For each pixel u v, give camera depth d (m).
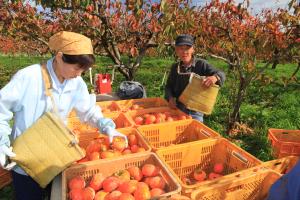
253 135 5.61
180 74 4.17
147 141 3.02
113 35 6.25
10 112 2.20
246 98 8.16
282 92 9.00
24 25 6.28
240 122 6.22
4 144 2.16
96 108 2.84
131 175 2.52
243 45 5.54
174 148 2.93
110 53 6.52
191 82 3.79
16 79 2.15
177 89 4.38
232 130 5.90
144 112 4.16
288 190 1.83
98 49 6.71
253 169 2.52
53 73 2.27
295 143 4.20
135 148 3.01
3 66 15.80
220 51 6.96
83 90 2.64
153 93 8.97
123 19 6.34
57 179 2.39
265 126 6.01
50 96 2.27
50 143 2.26
